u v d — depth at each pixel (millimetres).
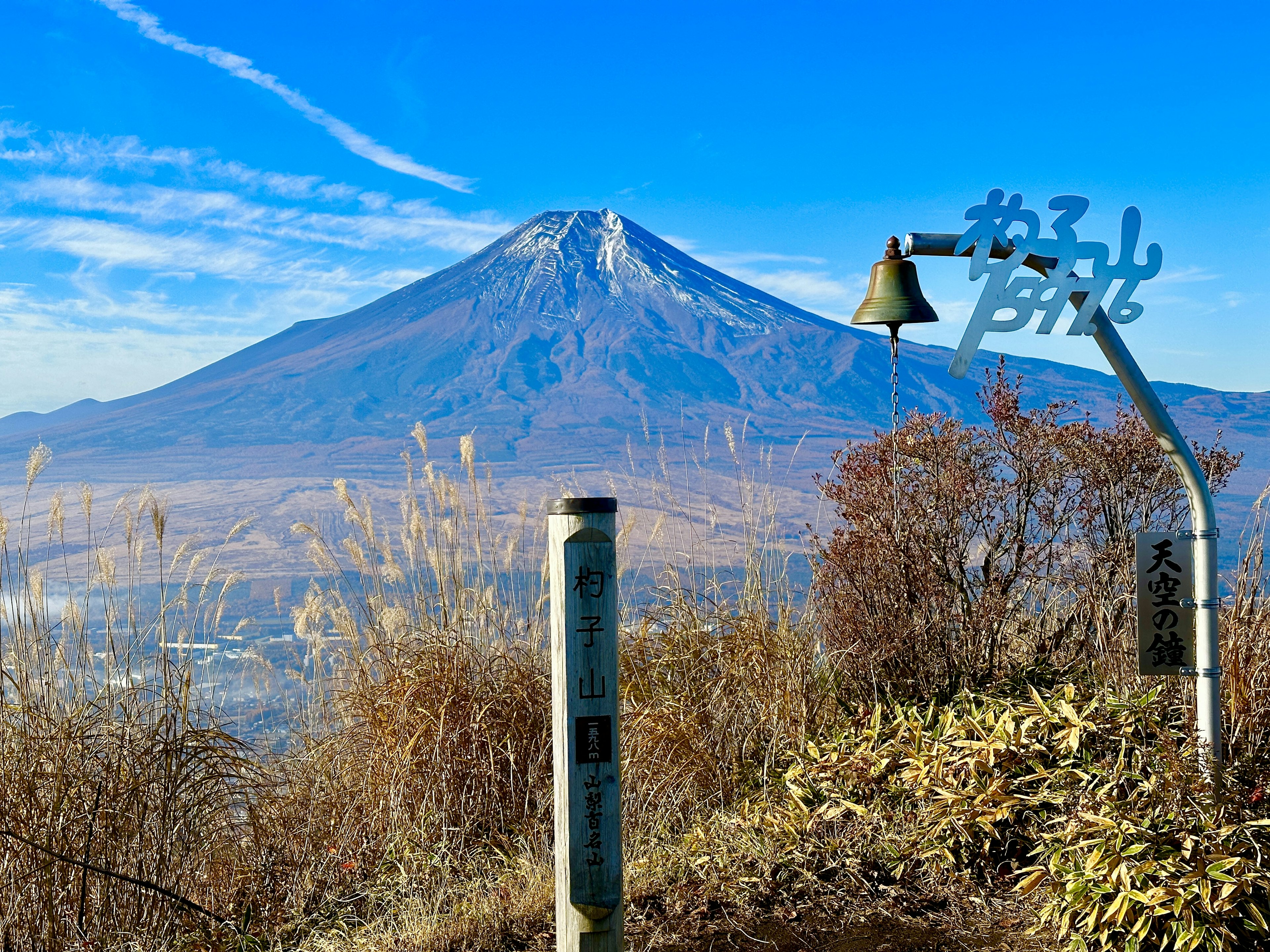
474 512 5648
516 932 3504
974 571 5555
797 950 3312
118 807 3807
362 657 4895
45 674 4285
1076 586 5398
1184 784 3326
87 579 4531
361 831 4355
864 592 5109
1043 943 3270
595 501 2764
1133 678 4574
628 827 4238
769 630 4996
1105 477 5535
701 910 3572
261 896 4031
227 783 4184
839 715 4836
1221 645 3986
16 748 3814
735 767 4613
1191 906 2994
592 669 2768
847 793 4148
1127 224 3357
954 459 5512
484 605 5168
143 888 3768
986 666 5055
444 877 4027
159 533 4570
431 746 4527
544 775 4598
